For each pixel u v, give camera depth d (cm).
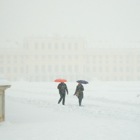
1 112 1783
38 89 5669
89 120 1800
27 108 2523
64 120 1817
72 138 1281
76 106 2684
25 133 1413
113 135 1341
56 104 2870
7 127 1603
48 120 1831
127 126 1573
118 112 2223
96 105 2766
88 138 1280
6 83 1788
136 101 3059
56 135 1350
